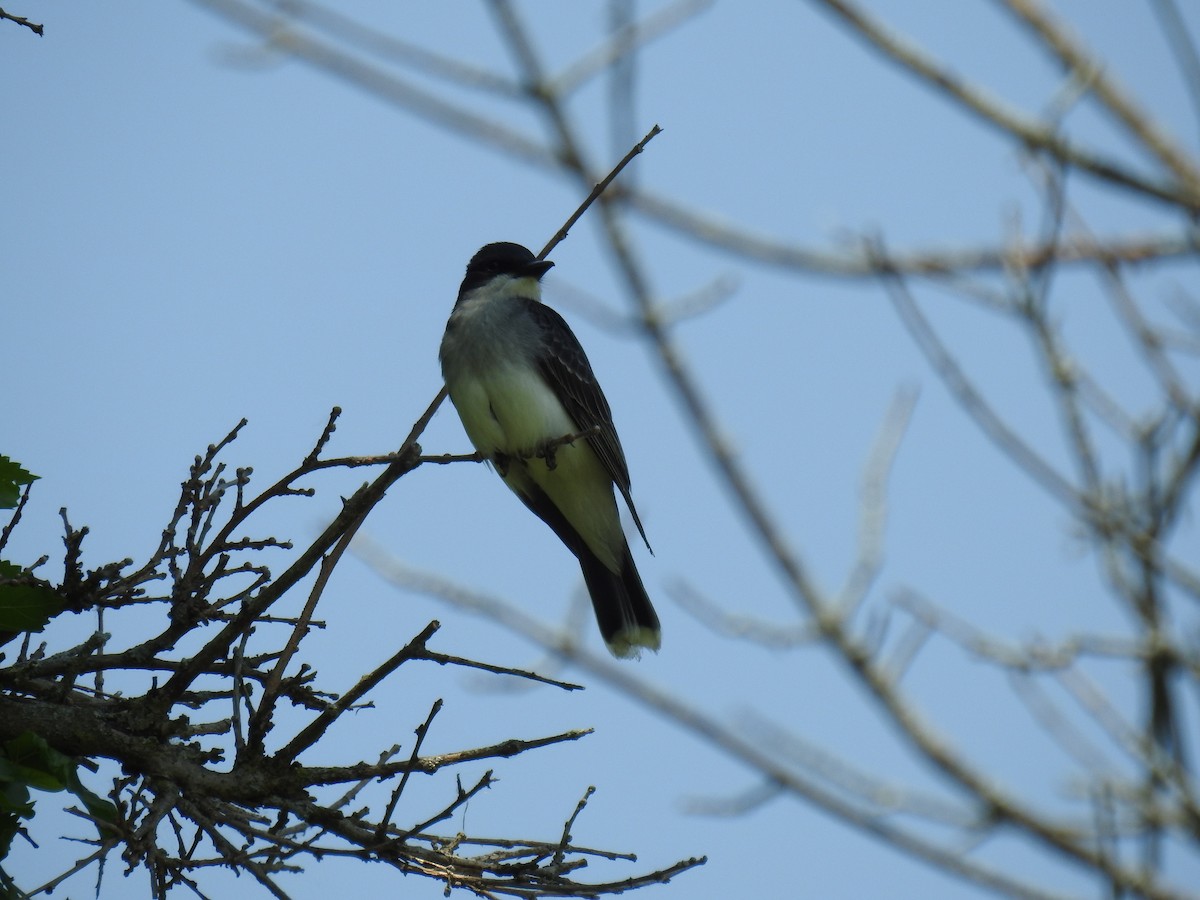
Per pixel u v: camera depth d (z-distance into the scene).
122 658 7.58
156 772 7.27
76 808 6.87
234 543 7.55
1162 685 10.64
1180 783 10.59
